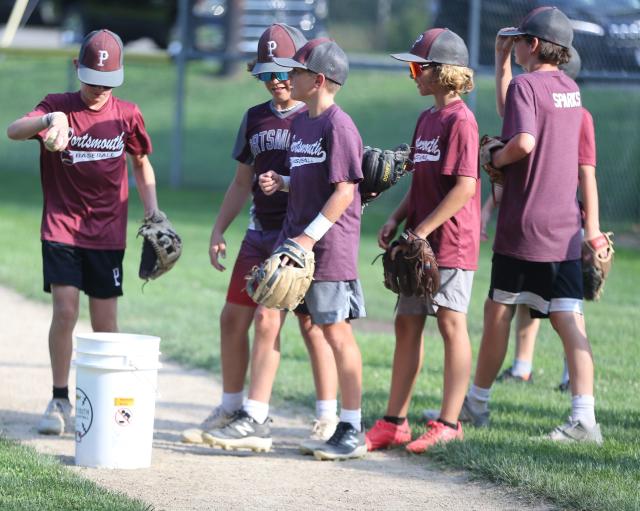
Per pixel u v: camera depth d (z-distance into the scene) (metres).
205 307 34.47
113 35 20.19
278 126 20.55
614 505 15.23
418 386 24.80
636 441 19.53
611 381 25.33
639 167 64.50
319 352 20.58
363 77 102.81
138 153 21.27
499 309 20.61
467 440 19.31
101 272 20.98
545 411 22.42
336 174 18.25
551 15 20.39
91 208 20.70
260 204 20.72
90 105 20.42
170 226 21.25
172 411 22.95
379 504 16.30
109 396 17.89
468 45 61.69
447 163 19.22
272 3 82.38
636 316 34.34
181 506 15.95
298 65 18.64
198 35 94.06
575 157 20.22
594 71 58.16
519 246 20.02
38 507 14.84
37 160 90.31
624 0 58.28
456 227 19.55
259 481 17.62
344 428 19.33
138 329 30.62
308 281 18.06
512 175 20.14
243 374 20.86
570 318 20.06
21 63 111.81
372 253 47.53
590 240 21.45
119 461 18.02
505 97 20.36
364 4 98.12
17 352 28.14
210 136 90.56
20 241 47.03
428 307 19.84
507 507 16.11
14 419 21.53
